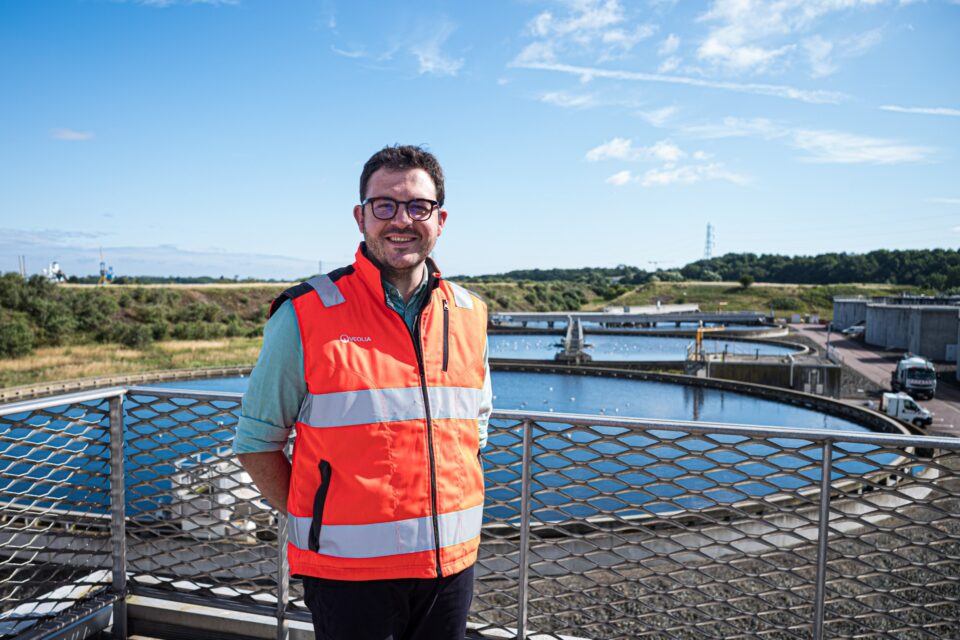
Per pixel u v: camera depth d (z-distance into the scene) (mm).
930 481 2330
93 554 3055
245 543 3021
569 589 2760
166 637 3080
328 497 1773
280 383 1854
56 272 120625
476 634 2830
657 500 2619
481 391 2068
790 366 60844
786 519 11438
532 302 189750
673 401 58969
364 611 1778
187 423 3002
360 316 1866
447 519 1862
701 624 2646
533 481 2711
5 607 2738
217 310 97438
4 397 52375
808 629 2561
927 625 2457
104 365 67500
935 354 68500
